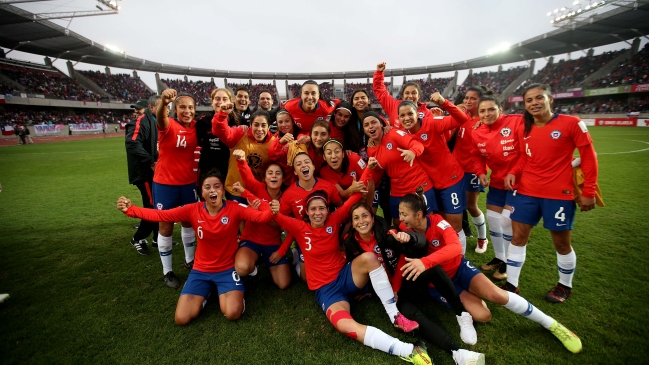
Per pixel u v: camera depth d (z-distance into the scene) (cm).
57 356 233
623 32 2784
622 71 2878
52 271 365
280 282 324
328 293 272
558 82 3438
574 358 217
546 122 271
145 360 229
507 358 220
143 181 427
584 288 297
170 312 288
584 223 461
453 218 343
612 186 662
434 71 4341
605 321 251
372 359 224
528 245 402
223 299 279
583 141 252
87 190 758
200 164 376
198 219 295
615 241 398
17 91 2688
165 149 346
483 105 337
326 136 342
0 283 338
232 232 300
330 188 335
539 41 3116
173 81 4625
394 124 422
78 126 2903
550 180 270
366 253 257
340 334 252
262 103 556
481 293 249
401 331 249
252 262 310
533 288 304
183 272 368
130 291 323
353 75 4612
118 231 491
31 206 623
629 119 2381
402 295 271
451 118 315
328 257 289
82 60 3491
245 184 341
